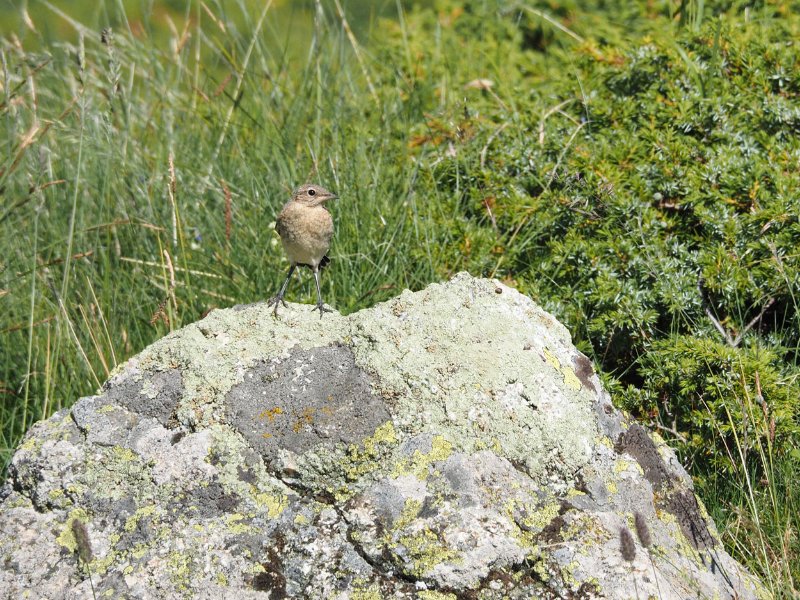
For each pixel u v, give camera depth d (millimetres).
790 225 9836
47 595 6555
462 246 10938
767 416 8742
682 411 9312
